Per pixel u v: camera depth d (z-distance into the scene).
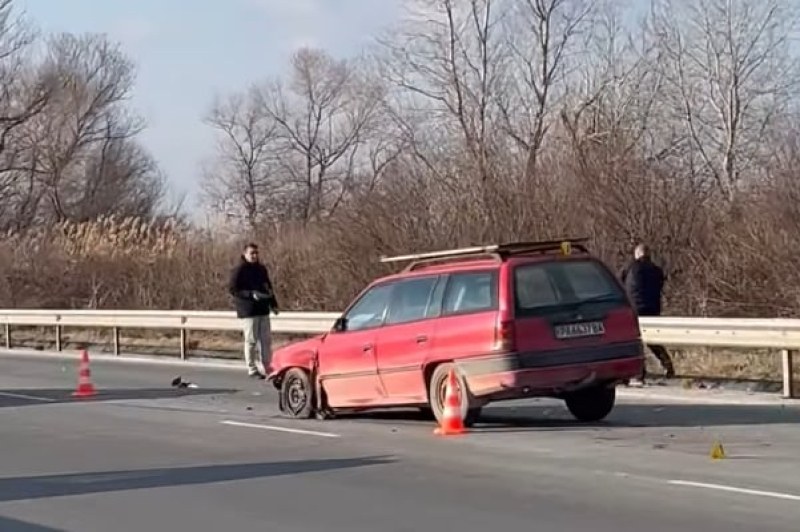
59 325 34.88
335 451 13.82
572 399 15.80
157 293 41.81
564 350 14.48
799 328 17.91
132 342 34.75
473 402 14.78
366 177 37.59
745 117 37.12
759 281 25.88
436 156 33.91
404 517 10.00
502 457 12.89
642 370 14.95
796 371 20.31
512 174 31.78
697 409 16.67
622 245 28.59
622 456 12.62
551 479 11.45
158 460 13.58
